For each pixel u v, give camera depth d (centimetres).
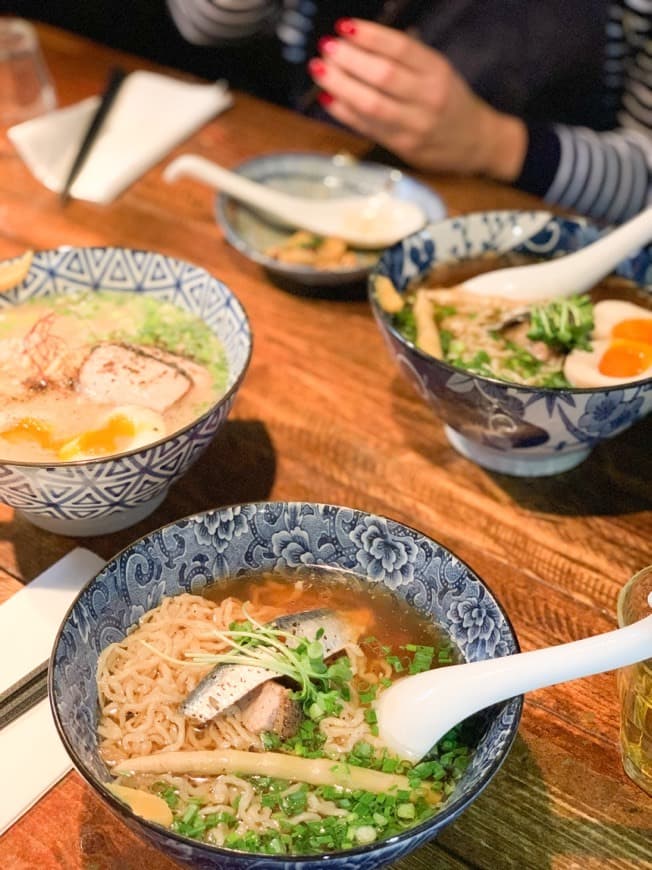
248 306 73
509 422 52
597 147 92
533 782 42
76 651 39
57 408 52
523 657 37
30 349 55
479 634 41
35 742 42
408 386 66
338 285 75
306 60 124
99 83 104
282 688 40
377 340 71
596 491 58
